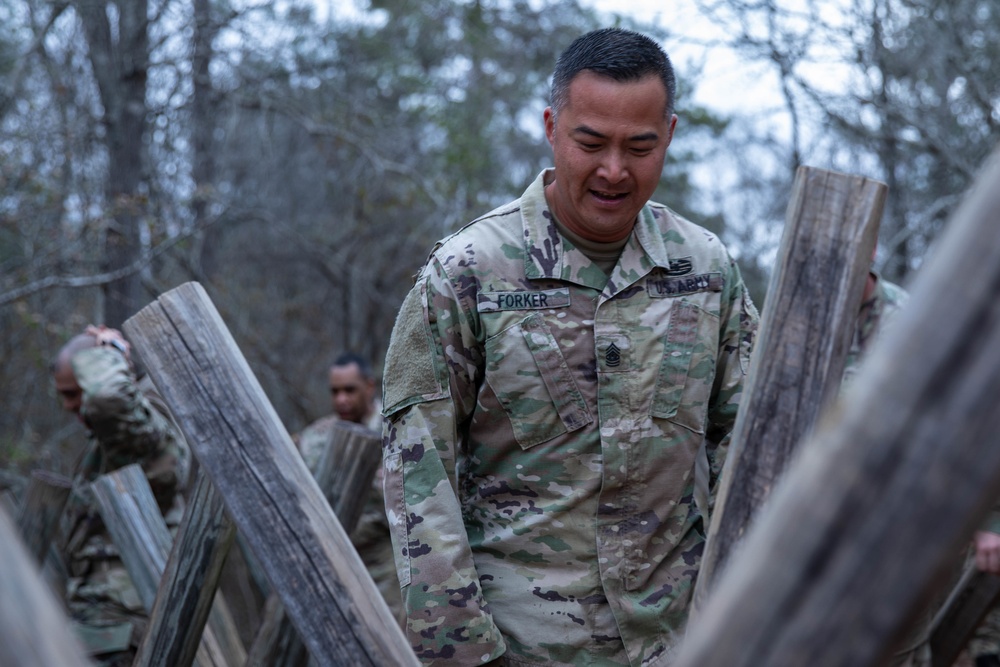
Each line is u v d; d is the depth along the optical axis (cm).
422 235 1191
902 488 66
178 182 995
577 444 201
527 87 1194
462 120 1152
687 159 1181
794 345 120
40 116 905
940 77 868
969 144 884
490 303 202
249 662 334
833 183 120
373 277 1228
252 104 1048
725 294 212
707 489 217
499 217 209
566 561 200
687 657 72
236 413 136
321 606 128
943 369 65
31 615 65
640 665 198
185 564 236
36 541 426
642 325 204
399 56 1155
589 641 198
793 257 120
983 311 65
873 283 326
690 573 207
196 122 1016
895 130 883
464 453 214
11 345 938
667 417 203
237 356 139
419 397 199
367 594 128
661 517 203
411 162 1164
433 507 195
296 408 1152
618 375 201
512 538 203
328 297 1291
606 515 201
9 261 952
